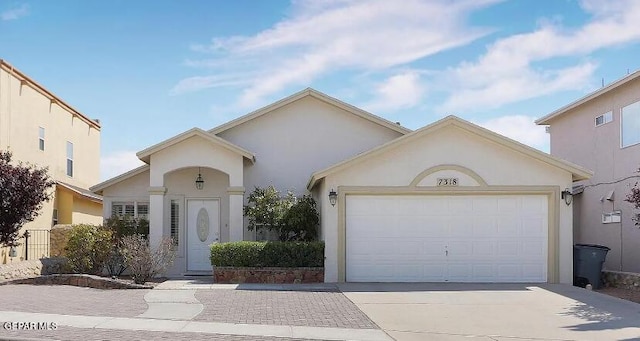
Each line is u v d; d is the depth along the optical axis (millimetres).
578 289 16000
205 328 10742
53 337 9719
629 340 10391
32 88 24188
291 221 18875
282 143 21219
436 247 17641
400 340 10203
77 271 18562
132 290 15766
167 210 20719
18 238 19156
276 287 16312
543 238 17641
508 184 17609
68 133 28406
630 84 20031
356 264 17625
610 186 21109
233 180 19453
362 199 17750
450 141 17719
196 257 20719
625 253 20109
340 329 10914
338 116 21438
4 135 21750
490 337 10594
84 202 28312
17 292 14945
